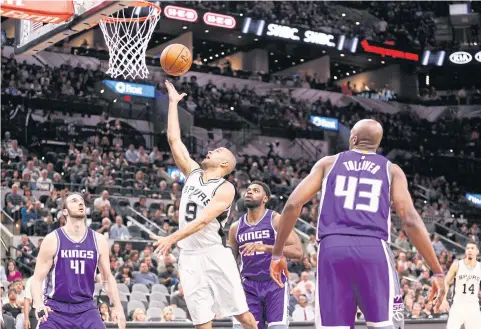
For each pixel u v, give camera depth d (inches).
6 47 991.6
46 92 940.0
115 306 252.2
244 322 226.7
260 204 278.1
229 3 1173.7
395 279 167.3
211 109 1063.0
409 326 431.8
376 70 1355.8
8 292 431.8
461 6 1274.6
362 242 161.8
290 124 1108.5
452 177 1157.7
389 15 1298.0
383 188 166.7
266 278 276.5
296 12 1221.7
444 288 167.5
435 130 1219.2
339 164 170.4
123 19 355.9
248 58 1270.9
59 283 246.7
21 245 580.7
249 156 1003.3
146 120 1042.7
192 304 224.1
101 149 887.7
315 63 1296.8
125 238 639.8
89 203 698.2
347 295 162.1
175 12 1039.6
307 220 797.2
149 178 837.2
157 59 1099.3
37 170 758.5
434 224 968.3
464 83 1341.0
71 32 338.0
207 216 211.6
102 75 1019.3
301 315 503.5
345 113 1179.9
